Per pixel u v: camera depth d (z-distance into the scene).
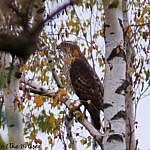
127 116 13.73
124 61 11.70
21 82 11.91
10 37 3.46
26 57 3.51
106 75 11.70
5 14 3.69
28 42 3.49
